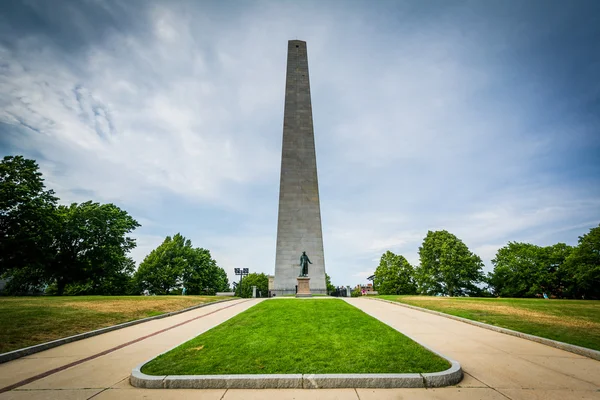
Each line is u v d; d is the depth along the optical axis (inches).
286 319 506.9
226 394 232.4
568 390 239.5
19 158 1414.9
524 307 678.5
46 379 267.1
